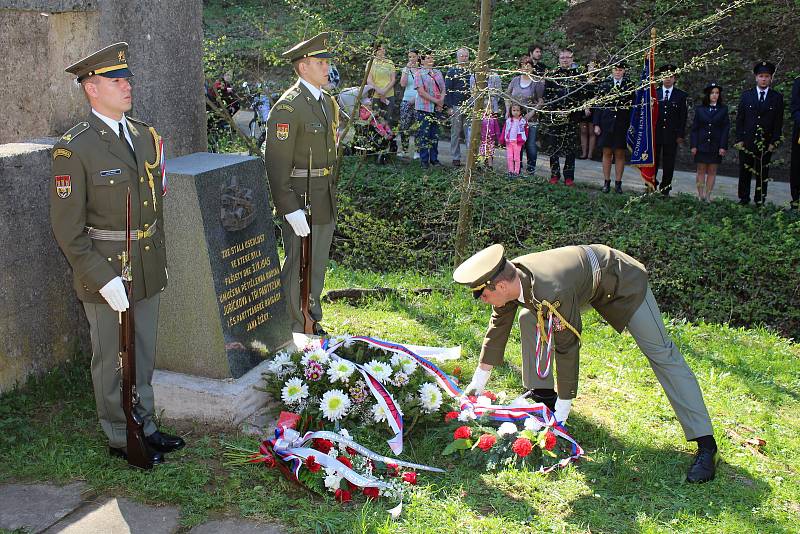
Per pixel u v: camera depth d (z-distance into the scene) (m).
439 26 17.33
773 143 12.07
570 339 4.36
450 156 14.89
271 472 4.23
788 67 15.73
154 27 5.35
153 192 4.29
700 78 15.95
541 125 12.56
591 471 4.46
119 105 4.10
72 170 3.99
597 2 17.80
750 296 10.12
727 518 4.08
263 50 11.59
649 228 11.23
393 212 12.05
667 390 4.61
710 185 12.41
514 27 17.84
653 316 4.55
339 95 10.55
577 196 12.35
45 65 6.07
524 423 4.70
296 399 4.60
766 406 5.77
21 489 4.02
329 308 7.00
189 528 3.77
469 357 6.09
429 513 3.94
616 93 8.75
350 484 4.11
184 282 4.78
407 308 7.22
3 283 4.88
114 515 3.84
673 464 4.61
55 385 5.05
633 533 3.91
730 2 16.72
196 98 5.73
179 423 4.77
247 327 5.04
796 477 4.62
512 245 10.71
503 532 3.84
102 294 4.03
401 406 4.71
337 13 13.71
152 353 4.50
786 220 11.44
